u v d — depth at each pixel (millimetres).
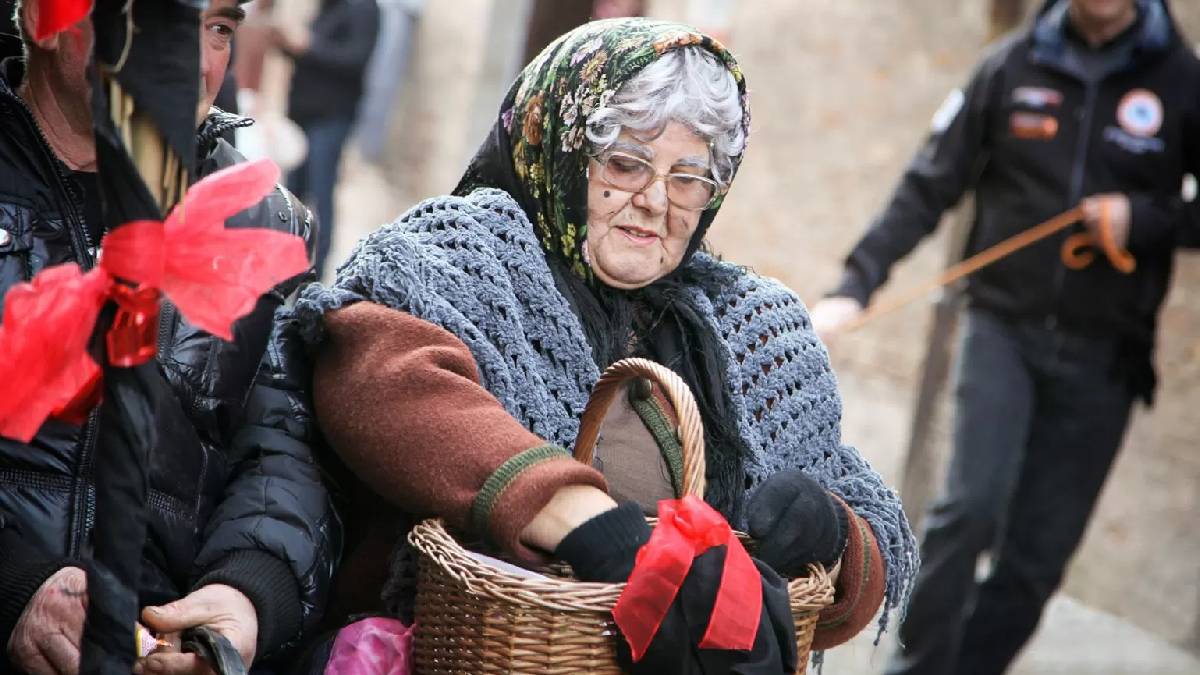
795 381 4098
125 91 2613
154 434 2732
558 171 3762
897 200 7281
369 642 3480
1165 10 7133
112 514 2688
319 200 13203
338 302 3586
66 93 3291
